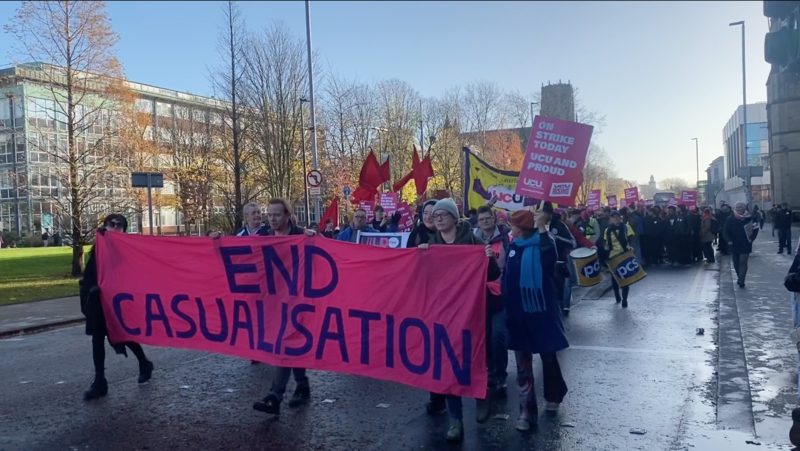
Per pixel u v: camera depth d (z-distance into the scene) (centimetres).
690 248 2056
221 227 3622
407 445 505
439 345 528
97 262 696
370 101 4694
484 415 540
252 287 630
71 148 2198
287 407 615
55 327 1241
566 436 516
